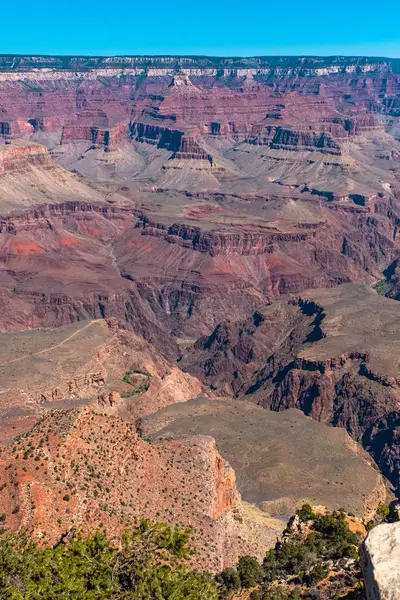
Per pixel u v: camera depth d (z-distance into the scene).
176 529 68.06
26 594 53.84
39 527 71.94
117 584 57.47
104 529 76.38
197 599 58.19
